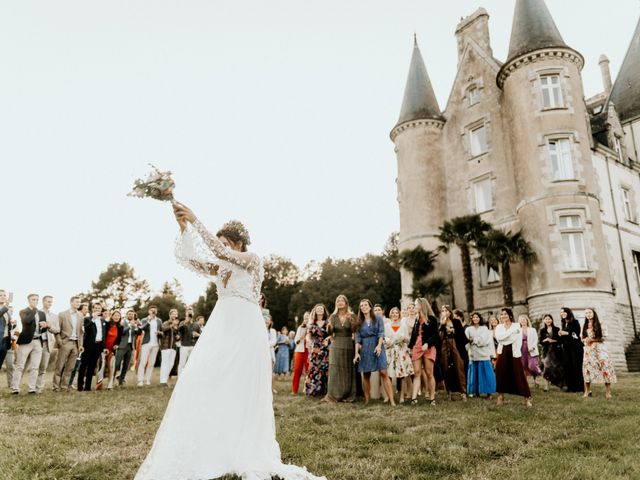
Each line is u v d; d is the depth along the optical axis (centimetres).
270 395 346
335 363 904
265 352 345
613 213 2498
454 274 2648
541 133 2236
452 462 411
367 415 692
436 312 2428
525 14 2427
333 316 928
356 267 5000
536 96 2280
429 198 2770
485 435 533
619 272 2397
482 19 2797
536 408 755
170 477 285
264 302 1003
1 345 994
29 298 1034
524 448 468
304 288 4831
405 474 380
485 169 2614
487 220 2548
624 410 698
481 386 909
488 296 2462
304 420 638
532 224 2191
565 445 475
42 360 1084
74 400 867
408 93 3009
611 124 2739
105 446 468
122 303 6212
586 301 2011
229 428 306
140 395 959
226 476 298
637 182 2773
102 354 1191
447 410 742
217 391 310
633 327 2359
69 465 395
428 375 874
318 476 355
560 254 2091
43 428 566
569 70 2298
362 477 367
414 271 2655
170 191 317
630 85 3125
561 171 2222
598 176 2473
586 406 755
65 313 1134
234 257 334
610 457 429
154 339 1264
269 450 328
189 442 295
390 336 957
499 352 845
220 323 335
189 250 320
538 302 2100
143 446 468
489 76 2680
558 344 1143
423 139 2864
